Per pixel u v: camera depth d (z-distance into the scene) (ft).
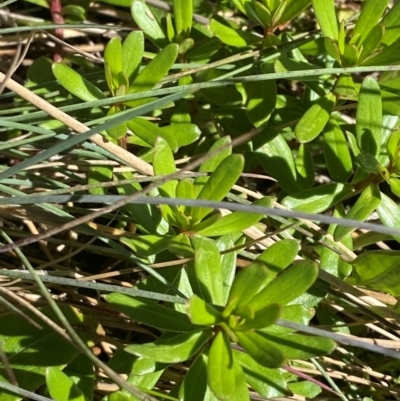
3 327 1.67
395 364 1.81
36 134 1.83
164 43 1.84
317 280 1.72
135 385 1.58
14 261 1.86
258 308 1.46
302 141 1.71
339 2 2.13
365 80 1.69
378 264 1.68
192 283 1.55
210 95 1.86
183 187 1.56
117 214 1.80
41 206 1.69
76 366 1.68
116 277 1.88
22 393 1.52
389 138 1.66
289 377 1.70
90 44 2.09
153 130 1.70
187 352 1.46
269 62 1.81
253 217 1.59
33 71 1.98
